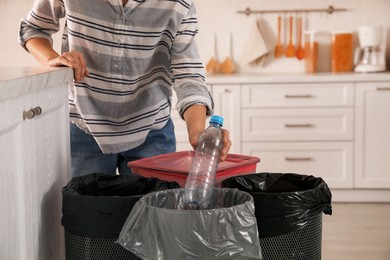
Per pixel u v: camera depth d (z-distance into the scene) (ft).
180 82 6.93
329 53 17.06
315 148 15.47
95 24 6.84
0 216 4.60
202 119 6.38
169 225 4.65
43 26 7.53
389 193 15.65
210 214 4.65
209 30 17.15
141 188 5.96
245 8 17.04
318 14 17.01
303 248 5.48
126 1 6.81
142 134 7.46
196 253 4.62
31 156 5.38
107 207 5.14
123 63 7.03
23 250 5.16
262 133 15.49
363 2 16.88
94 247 5.24
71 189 5.49
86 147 7.57
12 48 17.21
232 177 6.10
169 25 6.95
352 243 12.49
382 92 15.24
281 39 17.17
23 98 5.10
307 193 5.40
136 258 5.21
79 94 7.19
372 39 15.90
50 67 6.52
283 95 15.35
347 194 15.70
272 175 6.23
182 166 6.24
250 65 17.24
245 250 4.72
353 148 15.43
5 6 17.04
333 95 15.30
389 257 11.64
